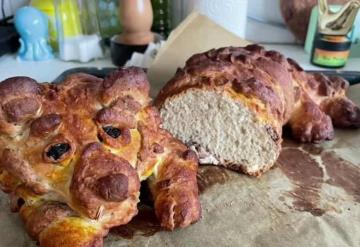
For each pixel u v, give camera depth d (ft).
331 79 1.39
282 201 1.00
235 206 0.98
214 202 0.99
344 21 1.65
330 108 1.34
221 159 1.15
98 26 1.91
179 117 1.16
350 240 0.88
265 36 2.06
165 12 1.97
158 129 0.96
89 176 0.75
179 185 0.91
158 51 1.50
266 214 0.96
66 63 1.79
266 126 1.08
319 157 1.19
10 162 0.77
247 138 1.11
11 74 1.66
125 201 0.80
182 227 0.89
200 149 1.16
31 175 0.77
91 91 0.85
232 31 1.79
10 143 0.79
